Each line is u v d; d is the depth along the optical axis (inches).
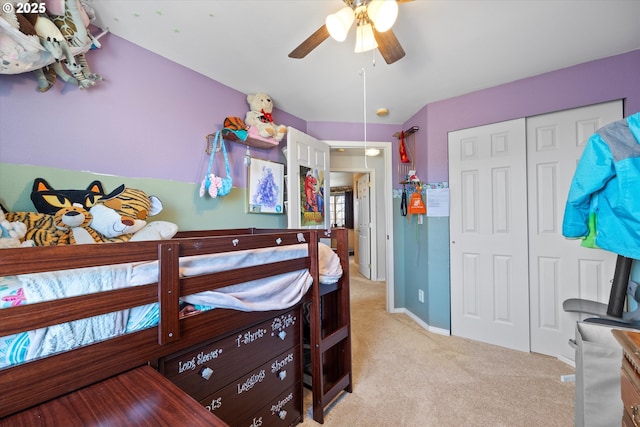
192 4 54.4
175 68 74.2
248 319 45.4
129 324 31.8
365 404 63.0
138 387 28.3
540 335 85.4
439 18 58.6
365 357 84.4
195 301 37.7
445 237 101.4
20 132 50.4
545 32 63.8
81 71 54.2
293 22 59.9
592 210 54.9
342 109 108.5
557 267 82.8
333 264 67.4
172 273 34.0
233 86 88.1
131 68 65.6
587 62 77.2
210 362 41.1
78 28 50.9
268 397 51.1
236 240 41.9
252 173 94.1
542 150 84.8
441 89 92.9
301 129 117.0
